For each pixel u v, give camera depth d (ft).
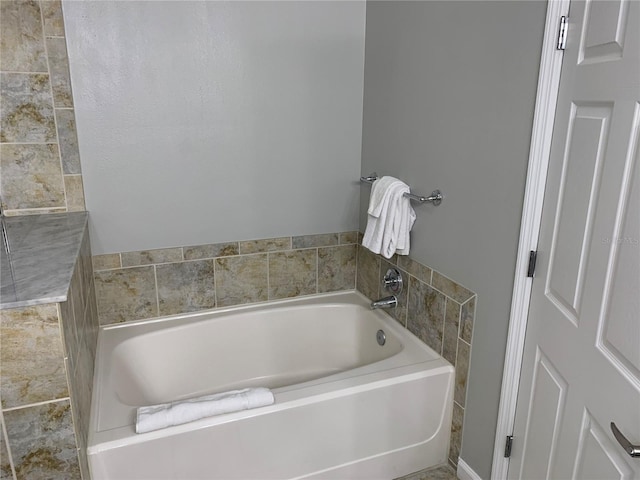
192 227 7.72
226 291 8.20
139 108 7.00
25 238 5.84
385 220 6.93
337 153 8.28
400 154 7.25
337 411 5.96
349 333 8.53
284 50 7.52
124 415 5.55
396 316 7.74
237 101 7.47
